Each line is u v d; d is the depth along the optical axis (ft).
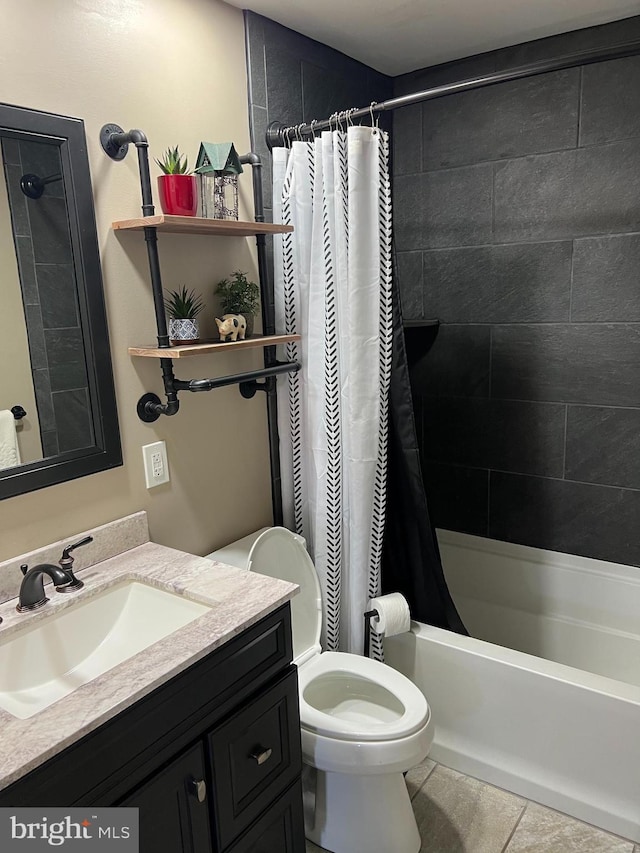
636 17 6.84
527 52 7.52
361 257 6.04
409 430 6.63
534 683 6.06
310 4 6.07
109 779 3.52
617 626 8.16
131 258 5.27
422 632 6.75
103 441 5.18
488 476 8.98
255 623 4.41
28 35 4.40
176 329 5.41
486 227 8.27
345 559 6.86
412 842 5.70
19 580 4.69
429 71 8.28
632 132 7.12
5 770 2.99
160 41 5.32
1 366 4.55
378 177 5.97
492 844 5.84
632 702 5.57
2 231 4.44
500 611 8.98
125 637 4.92
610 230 7.45
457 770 6.73
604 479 8.11
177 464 5.94
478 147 8.11
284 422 6.91
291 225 6.32
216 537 6.48
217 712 4.20
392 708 6.04
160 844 3.87
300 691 5.81
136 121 5.19
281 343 6.13
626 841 5.81
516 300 8.25
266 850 4.76
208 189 5.42
